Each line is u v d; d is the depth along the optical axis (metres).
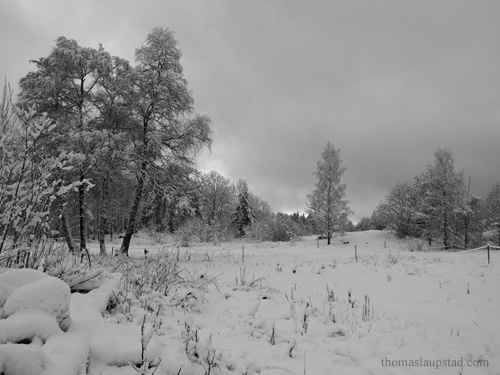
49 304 2.84
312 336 5.16
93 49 15.78
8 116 4.36
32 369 2.09
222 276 11.52
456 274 12.75
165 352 3.36
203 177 19.06
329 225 34.69
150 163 16.88
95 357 2.88
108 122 16.61
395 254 22.34
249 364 3.66
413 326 6.30
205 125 17.53
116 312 4.71
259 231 41.84
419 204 37.47
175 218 21.00
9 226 4.43
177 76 17.52
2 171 4.24
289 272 13.53
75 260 5.13
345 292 9.76
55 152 13.52
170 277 6.93
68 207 15.91
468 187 32.28
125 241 16.64
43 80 14.57
